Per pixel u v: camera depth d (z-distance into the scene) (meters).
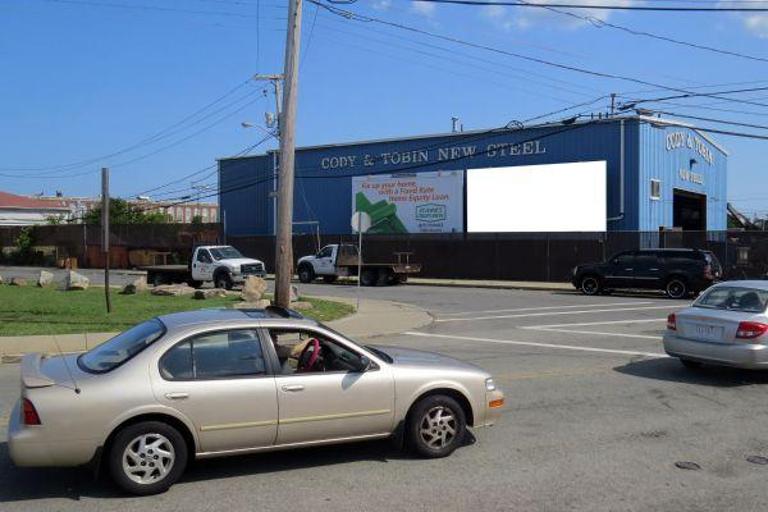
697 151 43.72
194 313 6.55
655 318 19.28
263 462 6.43
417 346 14.27
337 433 6.21
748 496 5.58
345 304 22.06
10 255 56.91
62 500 5.51
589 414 8.28
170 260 48.78
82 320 16.88
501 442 7.09
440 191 40.97
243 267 29.53
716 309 10.66
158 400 5.62
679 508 5.33
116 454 5.54
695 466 6.34
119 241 51.31
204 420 5.75
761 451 6.81
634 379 10.46
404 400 6.43
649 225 36.69
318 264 35.91
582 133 36.84
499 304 24.19
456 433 6.61
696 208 46.12
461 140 40.75
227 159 50.25
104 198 17.77
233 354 6.00
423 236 40.03
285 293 15.88
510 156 39.03
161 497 5.57
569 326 17.55
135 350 5.86
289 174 15.88
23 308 19.11
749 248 32.16
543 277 35.88
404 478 6.00
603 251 34.41
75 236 53.28
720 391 9.61
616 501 5.46
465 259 38.09
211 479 5.98
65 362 6.16
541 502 5.44
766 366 9.98
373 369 6.39
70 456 5.45
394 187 42.56
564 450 6.82
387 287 33.16
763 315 10.16
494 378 10.53
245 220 49.81
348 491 5.68
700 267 26.30
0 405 8.89
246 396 5.87
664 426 7.74
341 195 45.41
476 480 5.95
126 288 24.59
